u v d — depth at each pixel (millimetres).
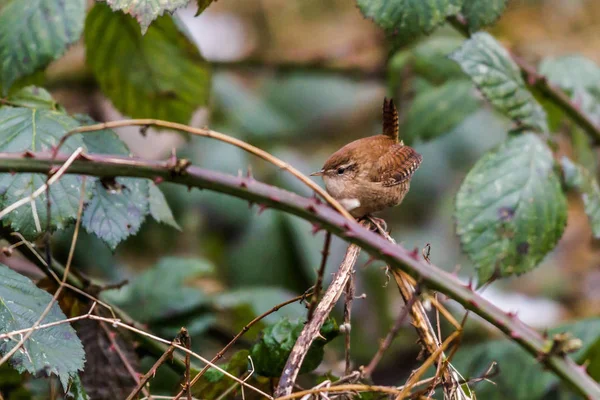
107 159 4852
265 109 12578
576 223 14234
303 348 5281
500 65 6762
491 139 12602
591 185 6812
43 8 6672
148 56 7664
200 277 10656
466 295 4891
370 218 7113
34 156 4848
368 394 5863
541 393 7992
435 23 6047
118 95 7891
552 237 6402
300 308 9484
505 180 6418
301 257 10953
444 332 10406
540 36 14156
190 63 7715
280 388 5223
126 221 5930
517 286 13320
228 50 14406
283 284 10938
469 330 10445
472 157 12477
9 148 5535
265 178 11336
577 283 13352
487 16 6609
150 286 8766
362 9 6055
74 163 4848
